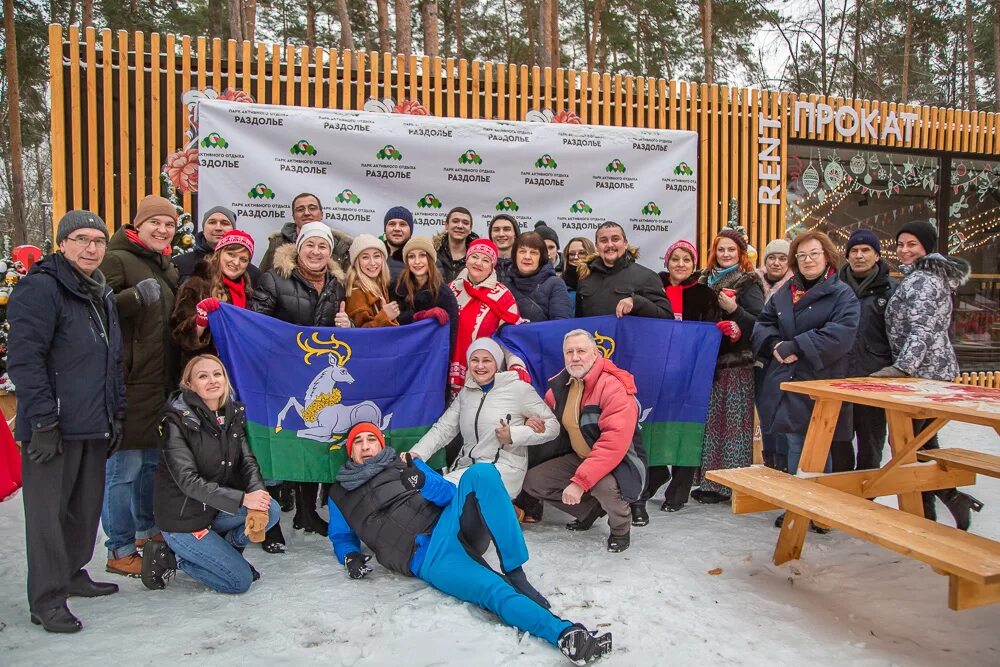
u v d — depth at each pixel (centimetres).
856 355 457
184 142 607
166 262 387
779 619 308
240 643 282
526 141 647
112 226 599
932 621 309
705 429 484
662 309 472
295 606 317
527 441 401
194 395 339
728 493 498
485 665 264
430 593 326
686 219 693
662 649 279
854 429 455
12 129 1580
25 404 286
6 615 312
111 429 316
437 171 630
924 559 255
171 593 338
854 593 339
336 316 422
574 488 379
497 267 519
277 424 402
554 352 461
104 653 273
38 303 288
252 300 416
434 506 347
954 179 915
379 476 360
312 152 602
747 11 2067
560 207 660
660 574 356
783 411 443
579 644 261
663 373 466
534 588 326
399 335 422
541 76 704
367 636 288
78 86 587
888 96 2573
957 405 312
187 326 373
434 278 445
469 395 423
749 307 488
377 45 1936
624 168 673
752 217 760
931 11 2367
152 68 598
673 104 723
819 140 805
